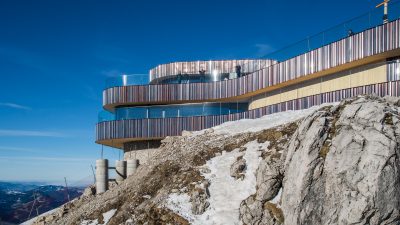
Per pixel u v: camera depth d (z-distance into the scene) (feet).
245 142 97.96
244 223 73.61
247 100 155.22
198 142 110.93
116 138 154.81
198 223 76.74
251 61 154.51
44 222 121.90
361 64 113.39
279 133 92.17
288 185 70.03
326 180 66.23
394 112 69.77
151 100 159.22
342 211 62.80
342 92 110.32
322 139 69.92
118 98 162.81
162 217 80.84
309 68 123.85
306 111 103.65
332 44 116.88
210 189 84.74
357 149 65.00
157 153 120.67
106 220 92.48
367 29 107.34
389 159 61.93
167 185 92.94
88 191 132.87
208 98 155.84
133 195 96.02
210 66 172.35
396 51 102.12
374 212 60.44
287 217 68.33
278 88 141.18
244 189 81.25
